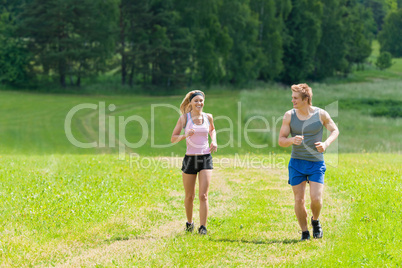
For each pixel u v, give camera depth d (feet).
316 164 41.45
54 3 376.07
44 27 380.78
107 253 37.58
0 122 248.32
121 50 424.46
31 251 37.76
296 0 559.79
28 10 386.32
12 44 405.18
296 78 551.59
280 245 39.83
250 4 506.89
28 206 51.01
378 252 36.09
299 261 34.63
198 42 444.14
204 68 444.55
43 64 397.80
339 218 48.85
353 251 36.37
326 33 583.17
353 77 606.96
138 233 44.78
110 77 465.88
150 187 67.72
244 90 414.00
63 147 186.91
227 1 464.24
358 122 249.34
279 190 69.87
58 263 35.53
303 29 549.95
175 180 75.41
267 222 49.42
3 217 46.62
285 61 549.95
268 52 504.02
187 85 451.12
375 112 290.97
